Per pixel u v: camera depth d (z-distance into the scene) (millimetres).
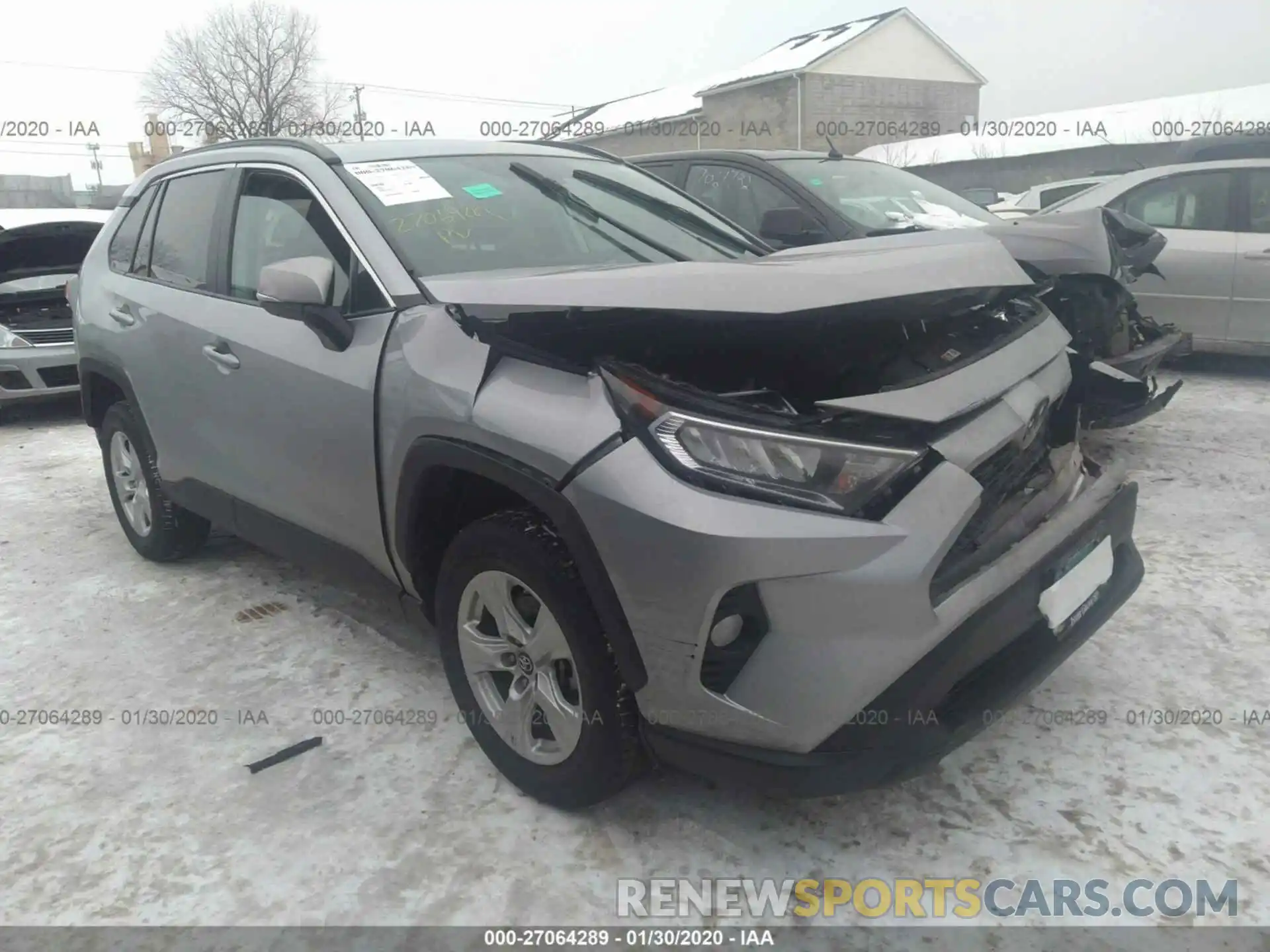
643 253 3145
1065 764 2619
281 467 3088
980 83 33281
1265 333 6547
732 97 31984
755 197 5465
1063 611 2357
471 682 2619
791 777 2025
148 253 3924
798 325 2252
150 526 4176
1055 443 2766
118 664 3436
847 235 5016
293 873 2359
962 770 2615
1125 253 5156
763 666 2002
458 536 2521
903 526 1969
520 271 2811
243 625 3697
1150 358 4844
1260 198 6539
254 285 3223
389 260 2754
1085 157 23625
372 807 2586
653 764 2363
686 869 2311
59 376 7422
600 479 2076
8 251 7477
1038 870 2258
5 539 4809
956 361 2320
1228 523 4188
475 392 2342
